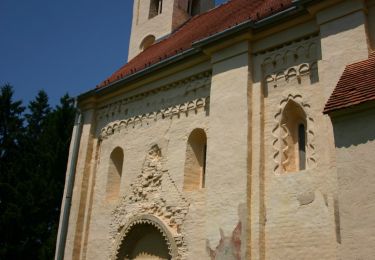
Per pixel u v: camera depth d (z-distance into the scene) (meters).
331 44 12.56
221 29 17.67
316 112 12.95
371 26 12.20
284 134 13.70
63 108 39.44
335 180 11.16
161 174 16.97
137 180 17.86
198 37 19.14
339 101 10.19
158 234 16.59
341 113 10.07
